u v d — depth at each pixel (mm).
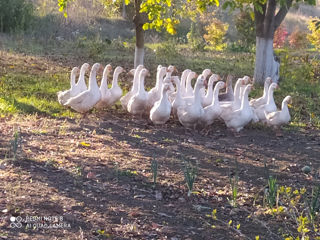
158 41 29156
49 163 7293
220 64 21406
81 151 8211
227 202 6824
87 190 6520
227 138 10391
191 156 8797
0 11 24906
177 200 6703
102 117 11016
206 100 11586
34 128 9375
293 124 12102
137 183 7074
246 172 8188
